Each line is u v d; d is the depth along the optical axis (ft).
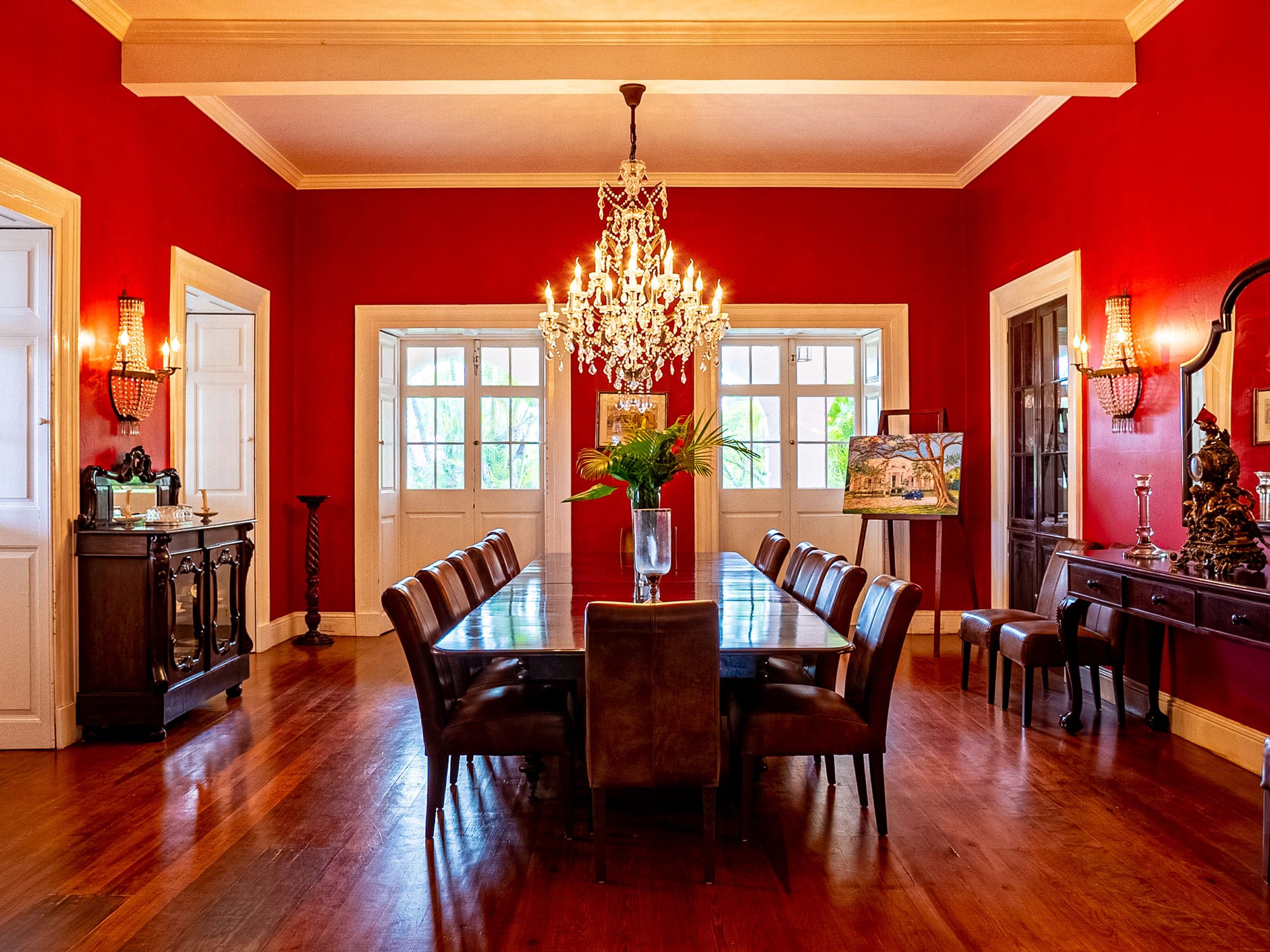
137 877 9.14
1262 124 12.25
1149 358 15.08
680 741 8.91
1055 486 18.94
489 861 9.56
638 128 19.85
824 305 23.12
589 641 8.86
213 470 20.85
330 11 15.01
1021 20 15.31
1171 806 11.08
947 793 11.58
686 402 23.34
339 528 23.16
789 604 11.76
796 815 10.89
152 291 16.28
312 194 23.21
